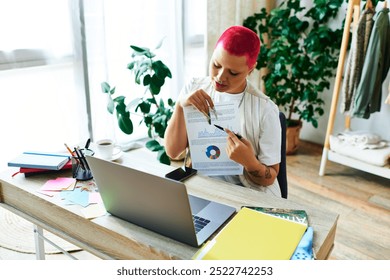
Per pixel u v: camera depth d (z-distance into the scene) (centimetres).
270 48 325
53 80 236
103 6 240
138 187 93
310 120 316
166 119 220
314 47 292
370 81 251
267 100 138
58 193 119
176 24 288
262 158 136
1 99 218
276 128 137
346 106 267
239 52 115
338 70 269
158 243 96
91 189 122
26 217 124
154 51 283
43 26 220
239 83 124
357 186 276
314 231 101
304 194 263
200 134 128
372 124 314
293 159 321
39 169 129
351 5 251
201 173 134
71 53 238
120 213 105
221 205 112
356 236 216
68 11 228
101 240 106
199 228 101
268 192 139
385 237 216
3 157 227
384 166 262
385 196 263
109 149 140
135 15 264
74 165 130
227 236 95
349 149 273
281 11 299
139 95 284
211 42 290
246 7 314
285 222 101
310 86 313
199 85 148
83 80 246
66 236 114
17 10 208
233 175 141
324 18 307
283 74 300
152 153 289
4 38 207
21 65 218
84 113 252
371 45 243
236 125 123
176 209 90
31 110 232
